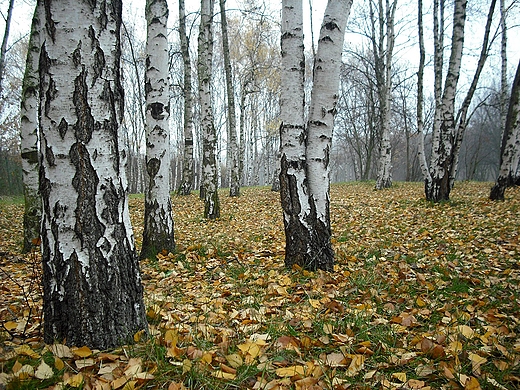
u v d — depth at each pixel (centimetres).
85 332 227
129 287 244
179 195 1556
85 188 223
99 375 201
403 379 208
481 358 226
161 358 218
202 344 243
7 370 195
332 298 360
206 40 967
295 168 451
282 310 333
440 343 253
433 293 374
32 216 657
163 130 569
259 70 2272
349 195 1494
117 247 237
